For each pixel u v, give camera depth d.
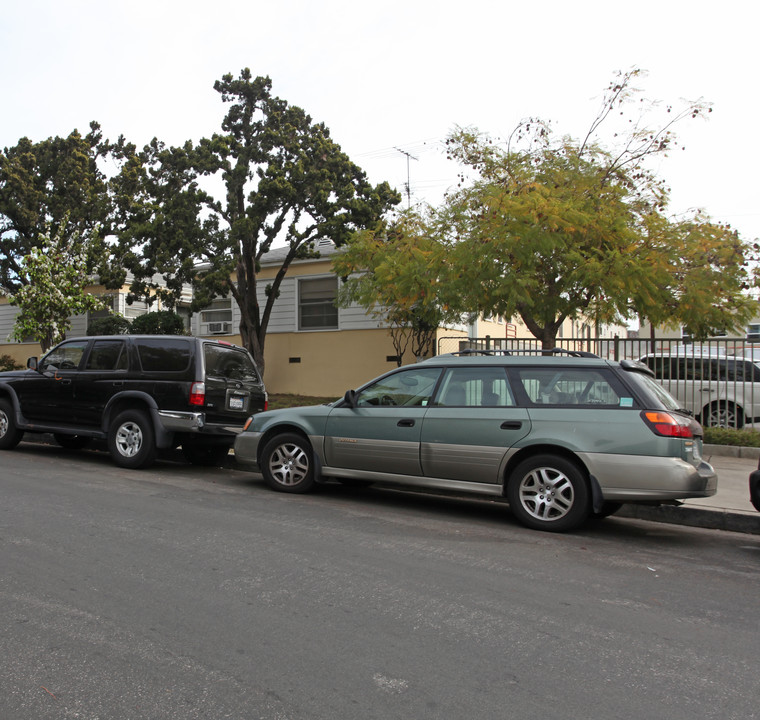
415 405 7.43
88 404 10.05
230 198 16.80
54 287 17.64
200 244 16.06
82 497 7.42
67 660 3.51
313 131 17.67
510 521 7.14
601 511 7.24
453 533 6.45
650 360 13.29
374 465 7.57
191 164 16.36
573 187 11.69
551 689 3.33
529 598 4.65
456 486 7.10
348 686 3.30
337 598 4.50
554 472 6.61
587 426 6.50
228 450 10.84
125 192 21.77
